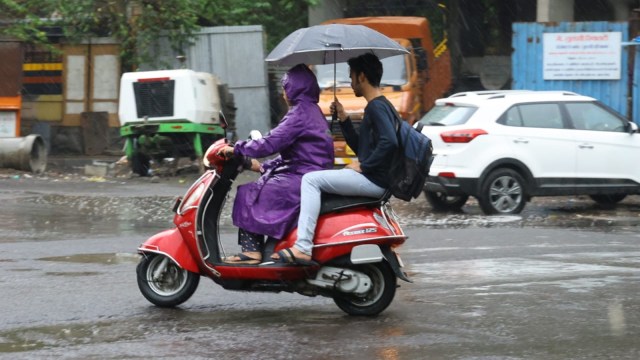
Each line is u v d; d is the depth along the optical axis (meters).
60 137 52.50
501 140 29.34
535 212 30.84
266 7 54.19
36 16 49.53
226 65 49.06
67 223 26.20
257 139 13.73
